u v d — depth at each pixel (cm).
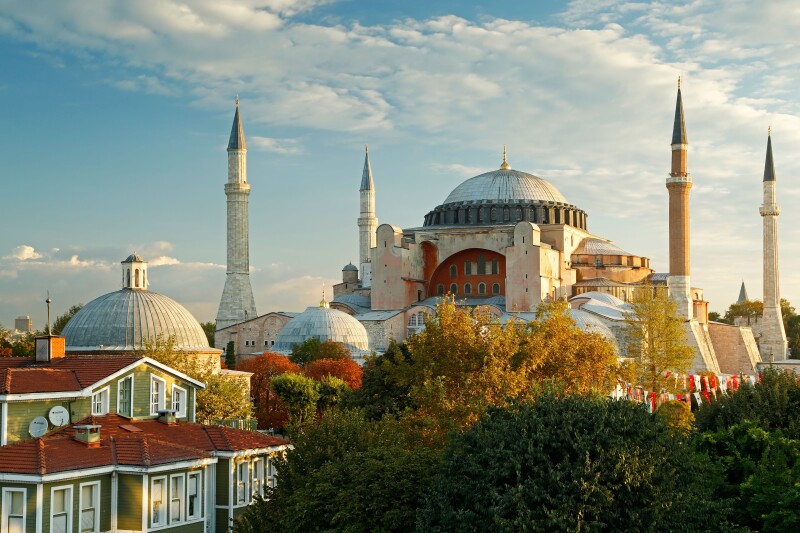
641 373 9244
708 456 4178
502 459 3170
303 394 8388
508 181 16138
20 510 3475
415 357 5809
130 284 8288
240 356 14575
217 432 4469
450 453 3400
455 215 15888
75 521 3581
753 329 19338
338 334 12500
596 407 3322
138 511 3703
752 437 4247
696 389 9188
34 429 4169
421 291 14862
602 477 3075
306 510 3475
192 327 8262
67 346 7862
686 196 14100
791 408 4756
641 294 10325
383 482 3450
